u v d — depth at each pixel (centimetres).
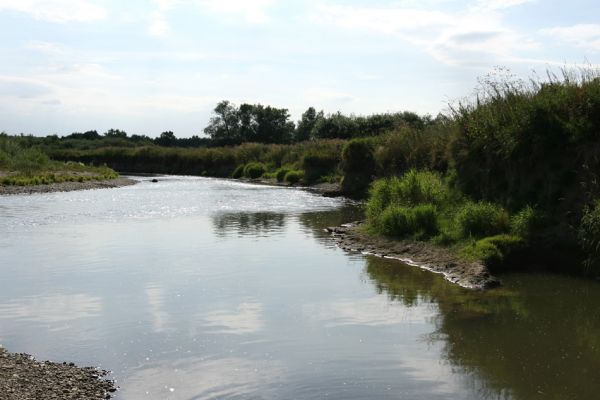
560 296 1195
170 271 1434
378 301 1166
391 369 819
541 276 1362
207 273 1412
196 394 734
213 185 5212
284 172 5541
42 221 2461
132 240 1934
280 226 2302
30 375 766
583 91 1564
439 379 787
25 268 1471
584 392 748
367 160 3828
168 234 2077
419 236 1709
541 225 1477
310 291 1240
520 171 1650
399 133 3438
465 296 1202
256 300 1166
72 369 802
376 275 1398
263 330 981
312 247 1794
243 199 3616
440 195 1961
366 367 826
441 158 2414
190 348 894
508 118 1756
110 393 734
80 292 1227
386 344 919
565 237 1426
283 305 1131
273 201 3466
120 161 8900
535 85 1772
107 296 1195
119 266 1495
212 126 12212
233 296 1195
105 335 953
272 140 11806
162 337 943
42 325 1005
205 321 1027
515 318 1054
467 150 1941
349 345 912
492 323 1026
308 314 1073
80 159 9106
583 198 1444
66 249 1753
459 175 1986
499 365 838
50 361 836
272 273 1416
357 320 1041
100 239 1955
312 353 877
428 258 1532
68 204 3266
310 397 729
